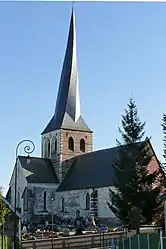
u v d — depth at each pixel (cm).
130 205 4497
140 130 4778
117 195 4659
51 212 7475
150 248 2753
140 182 4559
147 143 4681
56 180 7725
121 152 4725
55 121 8106
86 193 6756
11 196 7825
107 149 7006
